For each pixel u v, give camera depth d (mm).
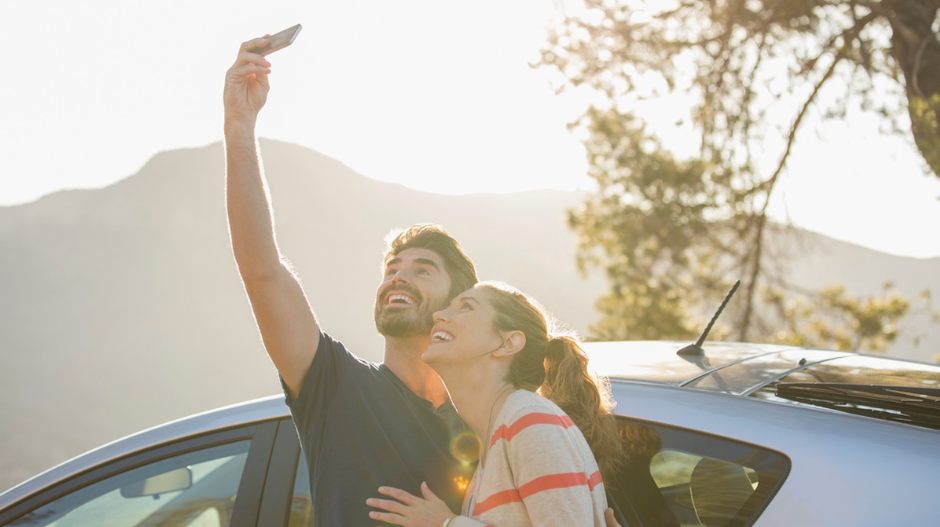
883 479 1724
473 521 1747
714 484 1897
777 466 1833
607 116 12188
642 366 2432
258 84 2172
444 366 1976
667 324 11953
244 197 2088
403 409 2295
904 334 11352
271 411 2477
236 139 2115
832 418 1921
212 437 2498
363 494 2107
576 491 1642
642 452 2033
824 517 1712
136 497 2506
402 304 2430
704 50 11211
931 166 8344
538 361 1984
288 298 2141
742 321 12008
